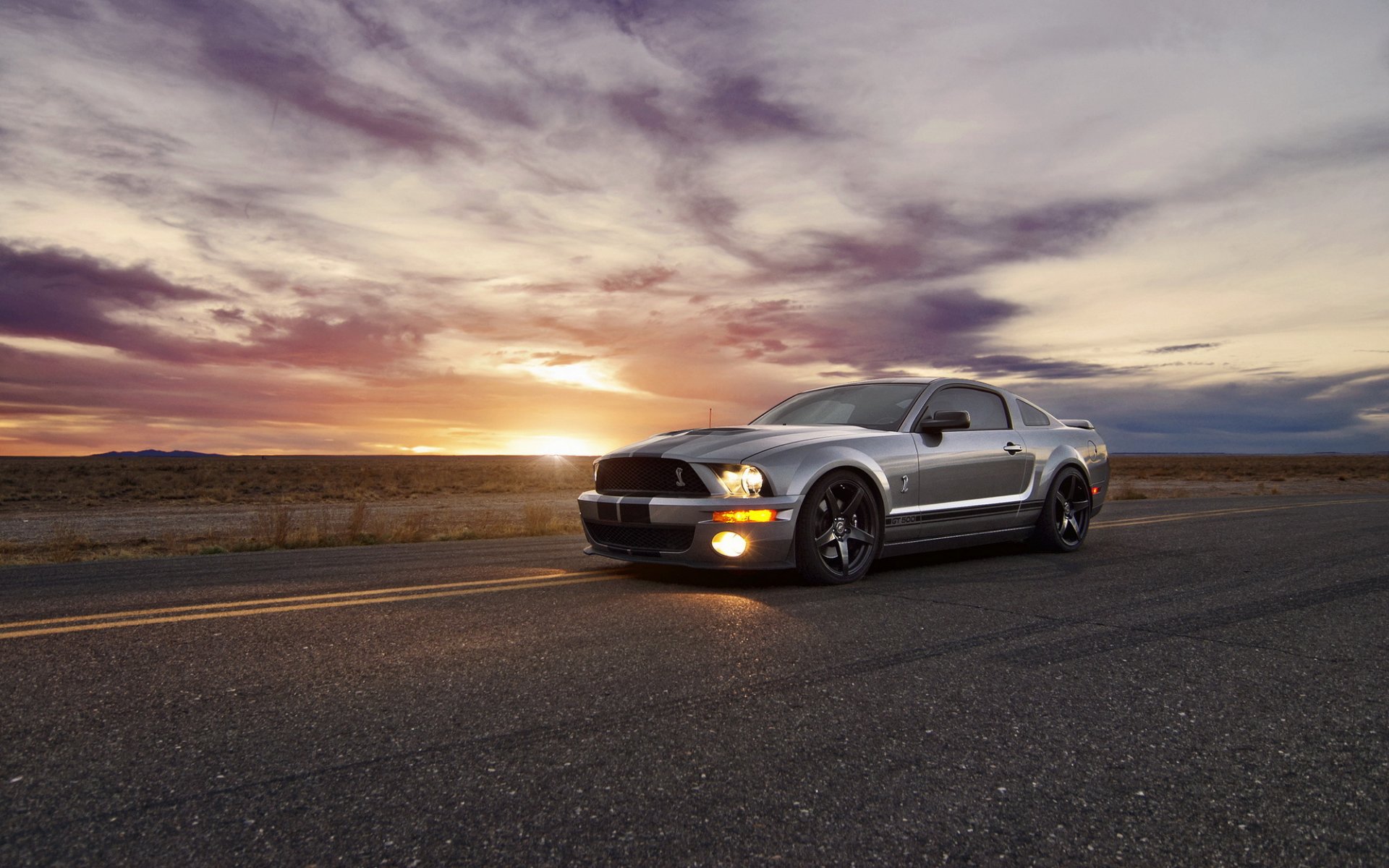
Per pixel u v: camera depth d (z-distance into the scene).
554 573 5.35
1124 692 2.63
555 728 2.27
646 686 2.68
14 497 25.16
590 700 2.52
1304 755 2.08
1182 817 1.72
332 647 3.24
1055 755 2.07
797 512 4.58
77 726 2.31
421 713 2.41
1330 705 2.50
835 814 1.72
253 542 9.85
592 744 2.14
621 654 3.10
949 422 5.25
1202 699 2.55
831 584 4.76
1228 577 5.01
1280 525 8.42
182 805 1.78
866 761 2.03
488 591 4.58
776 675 2.80
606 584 4.81
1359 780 1.92
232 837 1.63
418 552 7.54
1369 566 5.40
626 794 1.83
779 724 2.30
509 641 3.32
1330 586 4.66
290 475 41.03
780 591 4.54
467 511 18.08
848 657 3.05
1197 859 1.54
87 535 12.78
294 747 2.14
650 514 4.74
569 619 3.75
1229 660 3.04
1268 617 3.81
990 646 3.23
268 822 1.70
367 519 14.04
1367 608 4.04
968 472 5.62
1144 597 4.32
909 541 5.27
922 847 1.58
